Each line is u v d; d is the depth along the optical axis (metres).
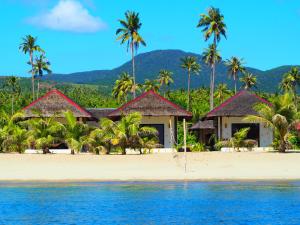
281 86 123.38
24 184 28.86
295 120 42.88
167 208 22.38
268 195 25.31
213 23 76.38
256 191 26.45
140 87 106.81
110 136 41.50
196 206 22.80
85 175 31.39
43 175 31.47
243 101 52.31
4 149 44.50
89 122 58.97
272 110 43.19
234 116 51.53
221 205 22.95
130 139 41.62
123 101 109.06
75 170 33.16
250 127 51.81
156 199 24.42
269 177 30.47
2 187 28.05
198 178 30.34
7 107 99.81
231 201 23.83
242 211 21.72
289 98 43.09
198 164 35.44
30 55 98.75
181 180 29.78
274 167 33.91
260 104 44.31
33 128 43.59
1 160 37.25
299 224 19.30
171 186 28.05
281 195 25.28
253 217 20.55
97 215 20.98
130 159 37.66
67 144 43.78
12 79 122.88
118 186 28.06
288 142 43.28
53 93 53.69
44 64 105.00
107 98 133.50
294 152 42.75
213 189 27.02
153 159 37.59
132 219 20.27
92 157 38.59
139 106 51.25
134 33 79.19
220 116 51.72
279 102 42.94
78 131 43.12
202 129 70.12
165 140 51.38
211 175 31.19
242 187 27.59
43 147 43.72
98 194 25.86
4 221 19.97
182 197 24.92
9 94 124.06
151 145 42.84
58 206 22.91
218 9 77.31
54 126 43.16
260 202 23.59
